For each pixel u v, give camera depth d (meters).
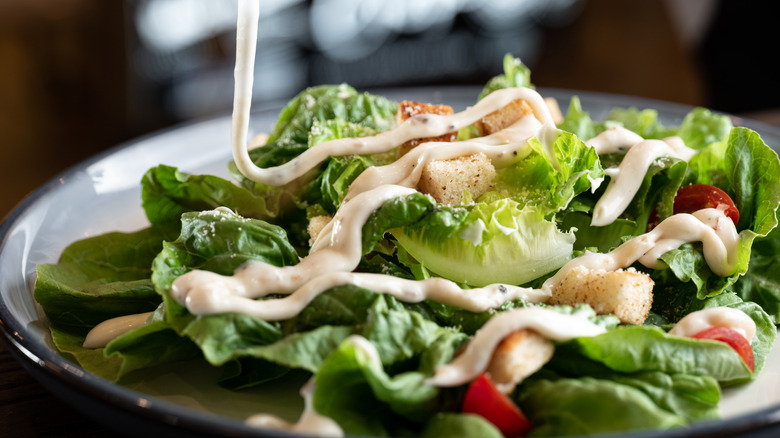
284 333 0.29
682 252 0.32
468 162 0.33
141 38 0.72
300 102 0.39
